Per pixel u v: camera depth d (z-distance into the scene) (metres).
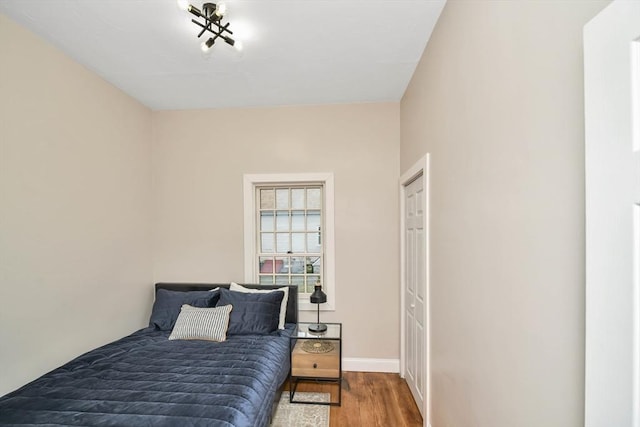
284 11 1.74
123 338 2.53
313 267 3.21
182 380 1.78
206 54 2.20
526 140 0.93
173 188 3.20
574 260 0.73
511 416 1.01
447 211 1.64
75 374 1.86
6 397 1.62
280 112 3.14
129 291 2.79
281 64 2.34
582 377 0.70
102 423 1.39
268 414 1.80
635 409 0.50
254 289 3.01
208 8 1.69
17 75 1.81
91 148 2.37
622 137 0.53
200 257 3.19
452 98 1.56
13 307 1.77
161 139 3.20
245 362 2.02
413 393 2.51
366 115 3.07
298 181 3.13
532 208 0.90
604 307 0.56
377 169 3.05
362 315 3.04
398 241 3.00
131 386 1.71
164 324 2.72
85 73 2.32
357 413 2.29
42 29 1.88
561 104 0.77
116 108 2.67
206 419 1.42
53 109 2.04
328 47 2.12
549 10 0.82
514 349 0.99
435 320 1.88
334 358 2.64
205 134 3.20
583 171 0.70
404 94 2.82
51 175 2.02
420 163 2.15
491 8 1.14
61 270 2.09
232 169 3.18
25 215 1.84
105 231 2.51
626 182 0.52
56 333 2.04
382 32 1.94
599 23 0.58
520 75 0.96
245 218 3.15
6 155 1.74
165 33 1.95
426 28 1.90
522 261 0.95
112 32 1.92
